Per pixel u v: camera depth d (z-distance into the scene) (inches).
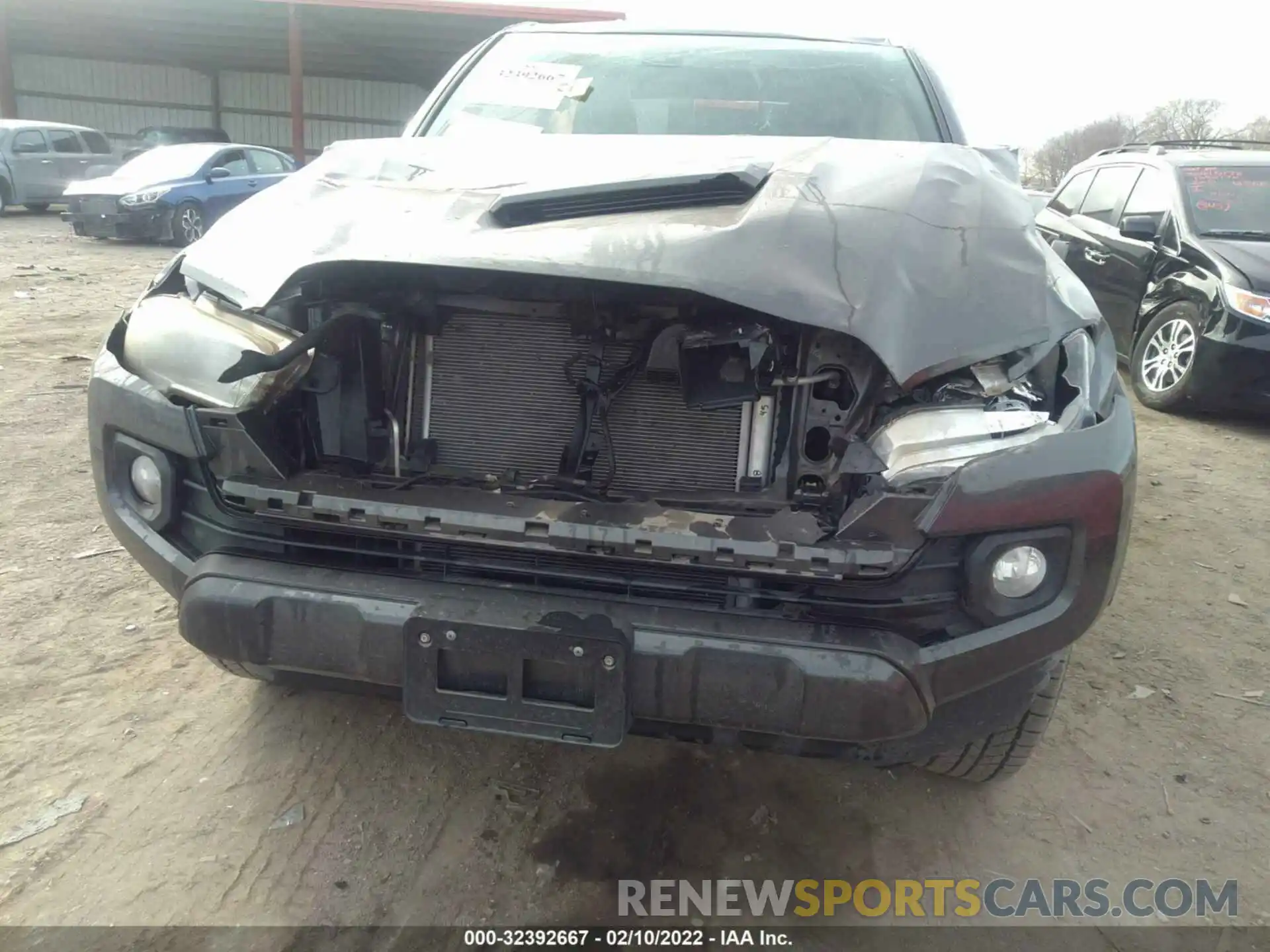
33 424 193.0
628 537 71.7
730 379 83.9
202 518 82.1
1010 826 95.4
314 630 74.4
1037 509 71.3
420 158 102.0
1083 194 318.3
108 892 80.5
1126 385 280.8
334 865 85.2
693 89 130.1
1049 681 81.6
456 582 75.5
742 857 89.4
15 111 933.2
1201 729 112.0
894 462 74.1
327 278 83.8
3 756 96.1
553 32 147.6
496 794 95.9
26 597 126.0
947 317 77.4
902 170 90.4
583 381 85.7
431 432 89.7
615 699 71.0
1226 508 184.1
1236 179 262.5
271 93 1101.1
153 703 106.4
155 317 85.9
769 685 69.6
